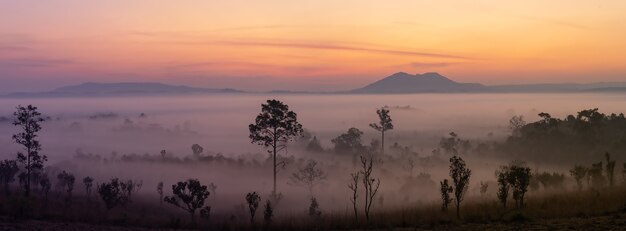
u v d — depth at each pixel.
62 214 30.05
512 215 23.56
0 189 56.59
